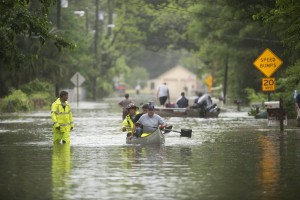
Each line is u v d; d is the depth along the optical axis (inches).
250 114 4407.0
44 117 4183.1
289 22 2773.1
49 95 5925.2
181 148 2181.3
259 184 1416.1
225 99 6963.6
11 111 5002.5
